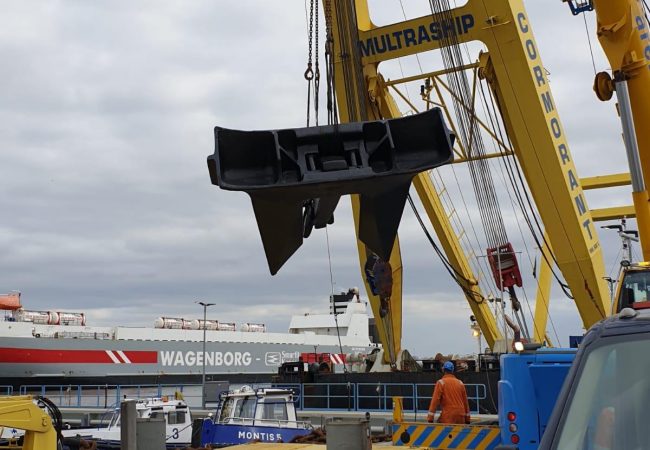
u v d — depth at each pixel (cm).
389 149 587
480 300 2953
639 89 1273
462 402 1284
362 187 596
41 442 1069
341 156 602
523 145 2317
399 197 617
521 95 2303
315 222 725
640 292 1100
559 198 2294
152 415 2209
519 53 2295
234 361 7125
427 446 1192
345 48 1180
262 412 2020
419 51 2523
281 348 7650
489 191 2294
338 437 693
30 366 5444
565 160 2341
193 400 4925
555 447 400
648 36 1316
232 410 2041
